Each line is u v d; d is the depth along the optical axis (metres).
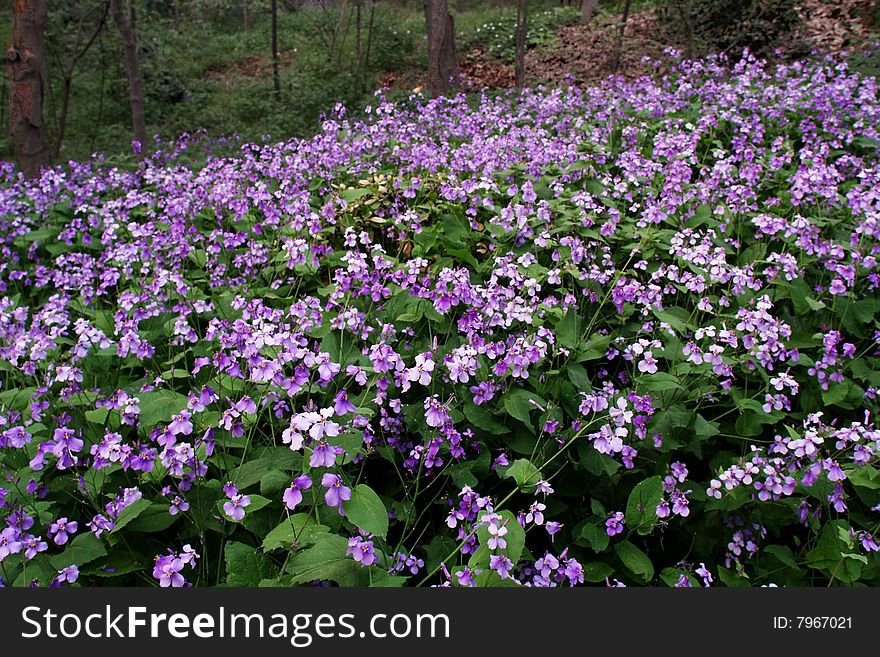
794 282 4.34
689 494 3.16
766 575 3.01
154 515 2.90
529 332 3.84
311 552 2.47
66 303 4.60
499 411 3.37
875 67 10.23
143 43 17.41
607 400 3.30
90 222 6.39
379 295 3.93
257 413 3.42
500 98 10.80
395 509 3.12
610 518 2.97
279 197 5.96
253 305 4.21
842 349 4.09
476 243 5.13
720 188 5.95
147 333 4.30
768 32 12.51
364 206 5.59
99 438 3.46
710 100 8.51
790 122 7.75
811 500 3.18
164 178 6.96
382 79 17.31
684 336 3.94
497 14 20.69
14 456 3.28
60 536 2.66
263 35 23.33
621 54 14.94
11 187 8.44
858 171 6.30
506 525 2.43
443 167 6.41
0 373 4.45
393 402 3.13
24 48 9.27
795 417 3.62
